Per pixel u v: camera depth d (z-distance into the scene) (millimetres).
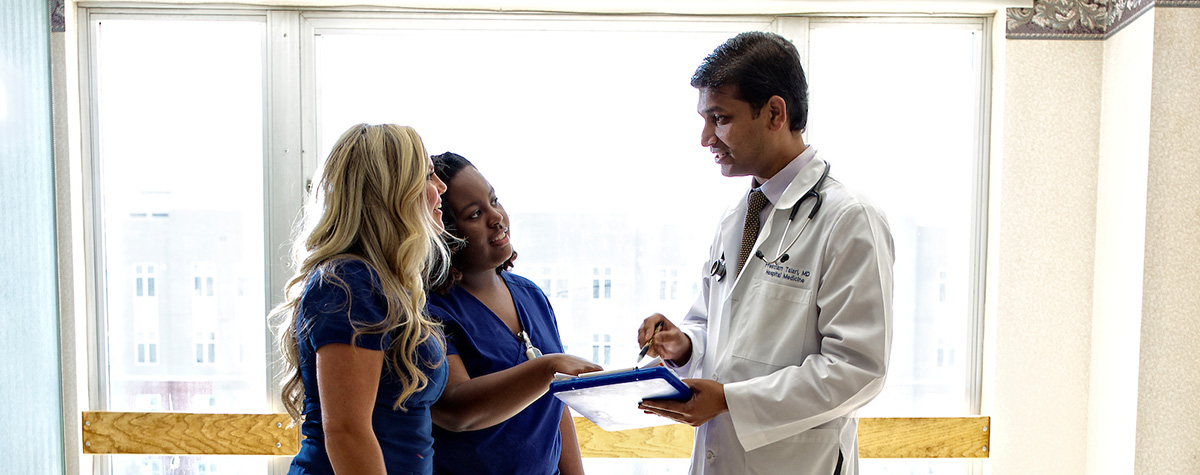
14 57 2295
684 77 2650
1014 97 2566
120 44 2609
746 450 1451
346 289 1214
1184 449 2359
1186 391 2348
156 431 2633
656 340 1669
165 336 2670
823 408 1402
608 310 2684
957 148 2680
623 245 2672
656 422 1619
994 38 2625
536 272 2672
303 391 1377
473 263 1537
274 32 2592
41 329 2447
